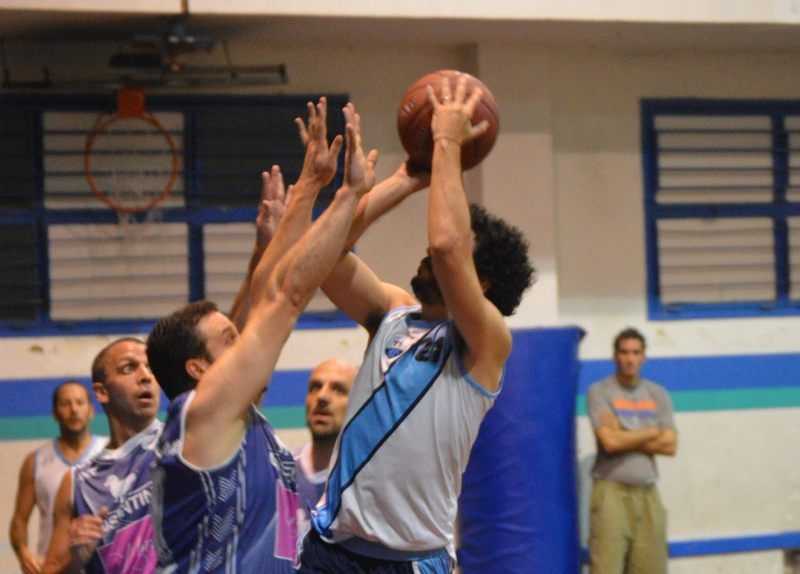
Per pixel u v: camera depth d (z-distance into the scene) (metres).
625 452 8.56
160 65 8.29
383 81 9.44
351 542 3.70
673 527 9.73
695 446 9.84
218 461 3.18
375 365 3.72
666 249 9.97
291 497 3.41
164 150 9.05
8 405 8.73
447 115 3.58
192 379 3.46
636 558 8.51
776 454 9.98
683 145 10.02
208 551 3.22
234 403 3.18
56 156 8.91
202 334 3.47
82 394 7.37
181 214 9.09
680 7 8.84
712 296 10.04
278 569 3.30
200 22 8.40
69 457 7.30
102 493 4.64
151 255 9.05
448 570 3.83
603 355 9.75
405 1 8.41
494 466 7.00
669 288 9.96
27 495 7.34
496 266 3.86
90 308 8.96
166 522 3.24
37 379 8.80
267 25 8.55
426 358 3.64
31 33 8.54
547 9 8.61
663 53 9.98
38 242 8.91
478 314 3.48
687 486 9.79
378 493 3.60
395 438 3.59
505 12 8.55
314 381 5.67
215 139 9.17
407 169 3.93
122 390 4.70
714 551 9.74
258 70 8.81
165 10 8.02
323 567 3.71
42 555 7.22
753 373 10.00
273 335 3.22
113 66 8.23
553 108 9.74
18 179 8.89
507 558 6.96
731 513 9.85
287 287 3.24
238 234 9.20
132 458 4.70
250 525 3.26
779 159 10.21
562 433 7.09
